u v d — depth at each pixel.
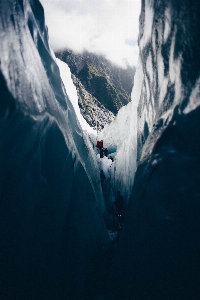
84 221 4.77
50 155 3.96
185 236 2.66
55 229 3.74
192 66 3.04
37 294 3.14
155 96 4.74
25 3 3.76
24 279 2.98
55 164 4.07
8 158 2.90
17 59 3.15
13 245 2.90
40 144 3.62
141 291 2.87
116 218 7.86
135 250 3.24
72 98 13.00
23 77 3.21
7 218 2.86
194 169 2.85
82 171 5.41
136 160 7.35
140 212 3.45
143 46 5.66
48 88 4.21
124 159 9.72
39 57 4.16
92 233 4.96
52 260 3.55
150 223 3.15
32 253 3.18
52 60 5.06
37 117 3.43
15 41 3.16
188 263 2.52
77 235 4.39
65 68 13.96
